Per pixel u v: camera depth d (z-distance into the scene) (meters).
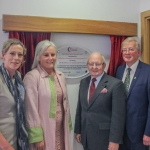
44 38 1.86
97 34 2.01
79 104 1.92
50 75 1.64
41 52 1.59
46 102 1.55
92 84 1.81
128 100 1.76
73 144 2.04
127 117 1.76
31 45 1.81
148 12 2.04
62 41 1.96
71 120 2.02
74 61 1.99
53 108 1.57
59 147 1.66
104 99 1.69
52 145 1.55
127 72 1.85
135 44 1.77
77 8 1.98
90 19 2.03
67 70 1.97
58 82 1.69
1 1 1.78
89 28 1.95
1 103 1.31
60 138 1.67
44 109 1.55
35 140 1.45
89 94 1.80
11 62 1.34
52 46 1.62
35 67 1.67
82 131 1.81
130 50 1.76
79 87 1.96
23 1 1.83
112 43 2.05
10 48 1.34
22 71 1.79
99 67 1.75
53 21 1.84
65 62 1.96
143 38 2.11
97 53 1.80
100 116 1.71
